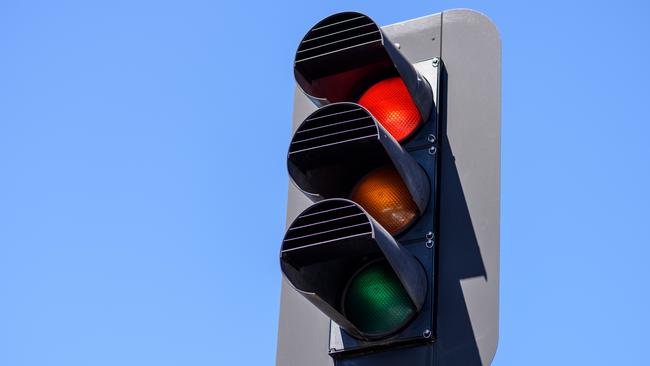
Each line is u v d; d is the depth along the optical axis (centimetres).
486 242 378
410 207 389
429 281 376
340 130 371
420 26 431
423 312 372
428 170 395
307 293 355
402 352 372
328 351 391
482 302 369
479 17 427
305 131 375
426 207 388
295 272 359
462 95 410
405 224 387
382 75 418
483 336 364
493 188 387
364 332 380
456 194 390
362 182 397
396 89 413
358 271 386
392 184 393
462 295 372
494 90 407
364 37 392
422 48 426
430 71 417
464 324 368
